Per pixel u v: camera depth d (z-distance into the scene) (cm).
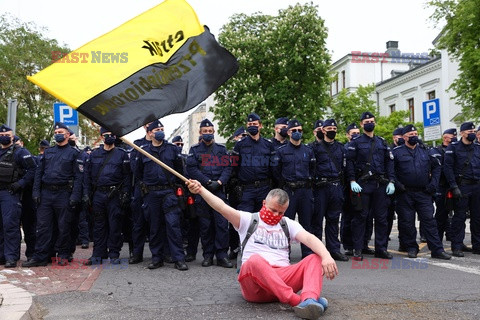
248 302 469
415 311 429
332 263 411
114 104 443
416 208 788
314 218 753
